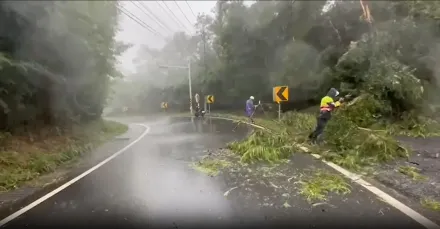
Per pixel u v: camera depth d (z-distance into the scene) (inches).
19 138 341.7
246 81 1150.3
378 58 516.1
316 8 845.2
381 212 162.6
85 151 385.4
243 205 179.9
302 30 872.3
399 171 235.9
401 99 459.2
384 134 300.5
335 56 785.6
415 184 203.6
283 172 252.7
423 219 152.8
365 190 199.0
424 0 510.0
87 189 220.5
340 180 215.9
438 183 203.5
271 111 1056.2
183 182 232.2
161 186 223.0
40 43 351.6
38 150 334.6
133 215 169.8
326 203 178.1
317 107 836.6
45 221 163.6
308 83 837.2
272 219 158.7
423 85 477.1
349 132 321.4
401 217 155.6
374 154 279.1
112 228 153.9
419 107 453.1
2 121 326.6
